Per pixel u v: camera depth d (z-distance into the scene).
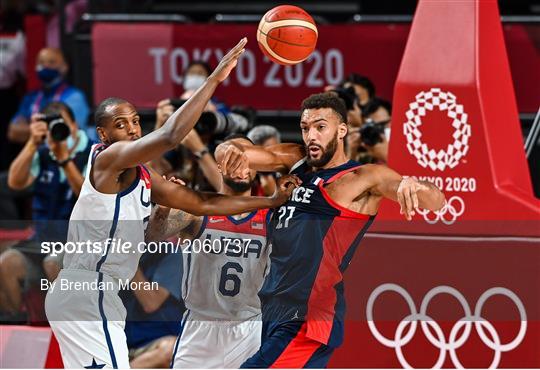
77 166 19.08
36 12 25.23
